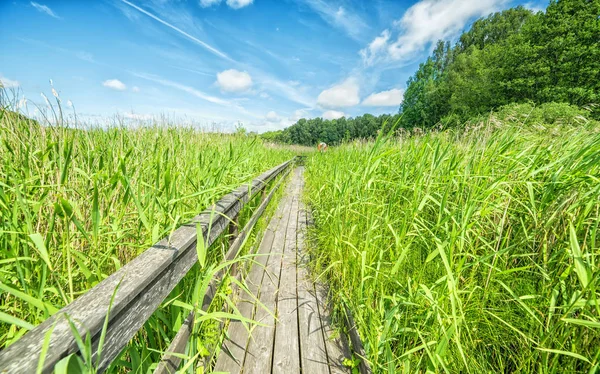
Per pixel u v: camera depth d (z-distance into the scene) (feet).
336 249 7.55
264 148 24.26
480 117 7.29
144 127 9.74
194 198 6.42
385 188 7.81
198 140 11.10
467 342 4.14
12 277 3.02
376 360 4.23
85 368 1.72
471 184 4.93
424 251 6.02
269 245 10.48
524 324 4.20
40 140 4.69
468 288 4.65
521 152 5.87
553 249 4.52
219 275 5.67
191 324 4.01
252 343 5.36
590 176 4.03
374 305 5.66
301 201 18.61
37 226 3.43
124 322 2.28
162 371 3.20
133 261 2.96
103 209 4.43
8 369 1.40
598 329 3.43
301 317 6.22
